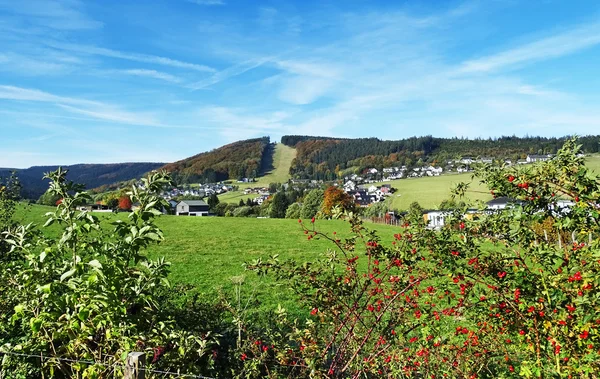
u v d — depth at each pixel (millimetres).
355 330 6035
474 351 5539
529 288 4641
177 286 8523
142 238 5141
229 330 7320
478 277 4957
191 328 6945
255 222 51281
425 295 5652
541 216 4648
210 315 7426
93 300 4648
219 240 36812
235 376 5977
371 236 5449
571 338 4367
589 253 4488
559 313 4359
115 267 5012
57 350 5277
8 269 6105
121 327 5035
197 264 25531
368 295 5363
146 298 5305
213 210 121750
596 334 4133
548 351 4664
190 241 35656
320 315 5582
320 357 5516
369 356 5605
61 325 5074
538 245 4887
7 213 13984
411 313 5535
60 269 5262
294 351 6152
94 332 5105
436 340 5445
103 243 5527
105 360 4961
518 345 5148
